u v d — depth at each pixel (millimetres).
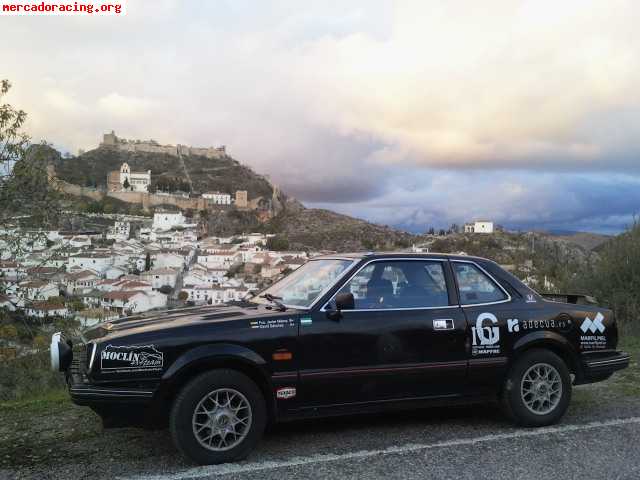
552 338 5180
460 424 5176
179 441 4055
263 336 4340
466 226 151875
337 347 4527
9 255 9484
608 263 11578
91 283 61125
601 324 5473
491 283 5293
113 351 4047
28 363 7859
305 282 5137
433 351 4816
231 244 150625
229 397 4207
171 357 4129
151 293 64938
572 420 5258
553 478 3863
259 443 4621
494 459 4234
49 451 4434
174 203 189625
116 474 3945
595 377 5418
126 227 147750
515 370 5074
